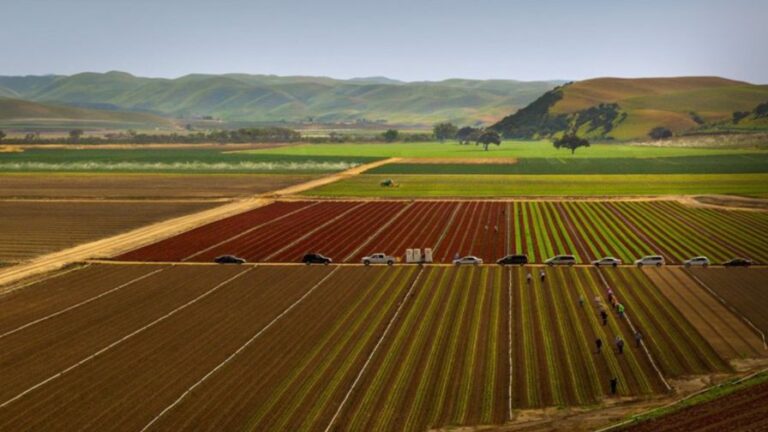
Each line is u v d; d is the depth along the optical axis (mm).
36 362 57031
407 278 84500
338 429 44938
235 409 47906
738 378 50938
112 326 66312
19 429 45281
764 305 71375
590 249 100875
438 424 45531
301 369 54938
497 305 72312
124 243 108438
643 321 66688
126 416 47000
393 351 58812
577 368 54938
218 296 76812
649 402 48125
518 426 44781
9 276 87500
